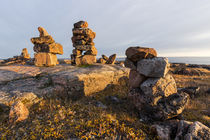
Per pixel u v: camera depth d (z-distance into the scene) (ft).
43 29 36.24
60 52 39.42
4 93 18.40
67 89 23.90
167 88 16.10
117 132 12.16
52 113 15.31
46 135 10.98
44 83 24.08
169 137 11.92
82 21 41.39
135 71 19.85
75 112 15.87
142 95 17.49
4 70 28.40
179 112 14.92
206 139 9.72
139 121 15.64
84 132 11.82
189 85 37.24
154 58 16.40
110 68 40.11
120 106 20.53
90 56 44.19
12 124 12.85
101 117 14.55
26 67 33.12
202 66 118.21
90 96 26.50
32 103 17.84
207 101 23.06
